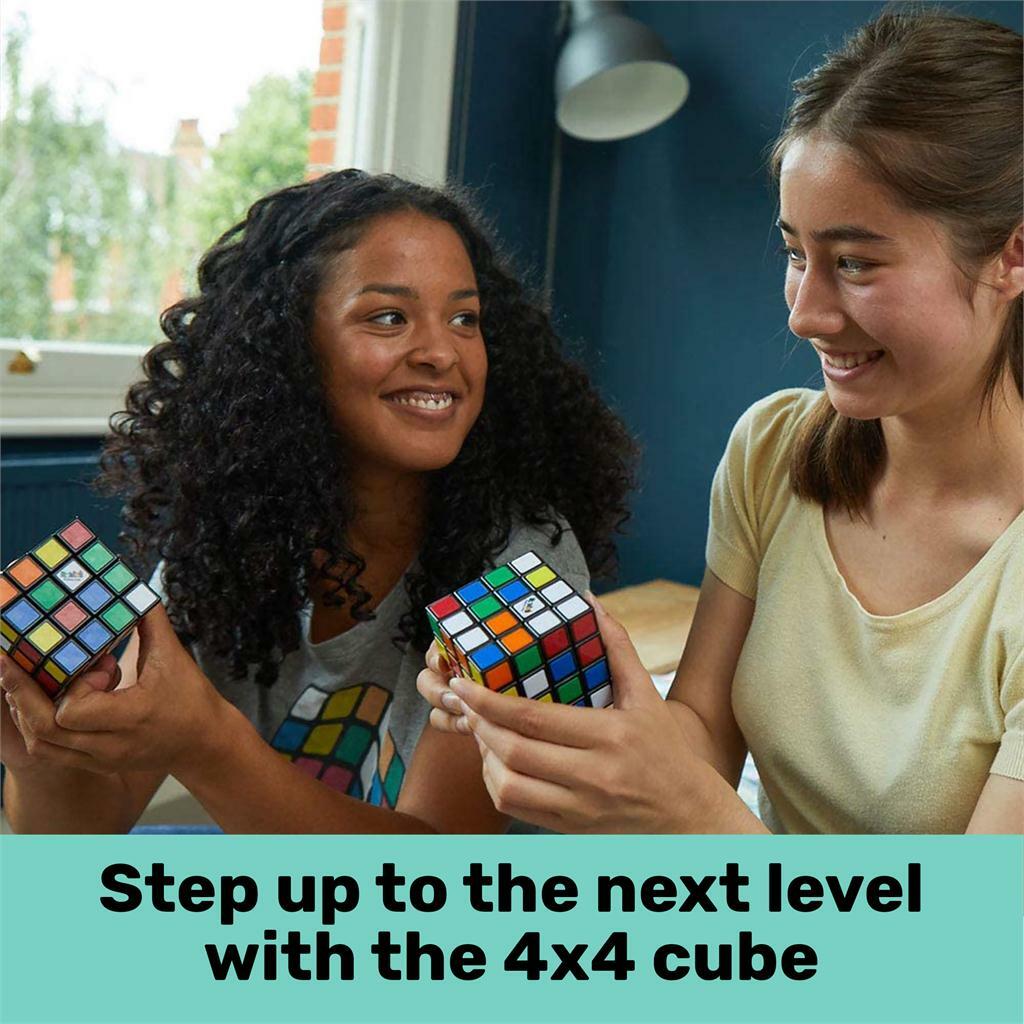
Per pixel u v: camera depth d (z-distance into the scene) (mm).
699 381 2615
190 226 2295
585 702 735
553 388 1135
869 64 704
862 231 690
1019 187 682
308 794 897
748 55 2471
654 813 693
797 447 907
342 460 1038
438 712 785
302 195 1046
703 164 2557
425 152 2410
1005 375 787
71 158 2086
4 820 1811
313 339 998
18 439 1987
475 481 1050
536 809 697
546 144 2729
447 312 972
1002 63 688
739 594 973
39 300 2080
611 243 2713
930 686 806
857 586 874
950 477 820
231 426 1009
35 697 816
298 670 1094
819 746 866
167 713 817
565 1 2605
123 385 2191
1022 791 729
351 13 2430
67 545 828
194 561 1044
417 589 1043
